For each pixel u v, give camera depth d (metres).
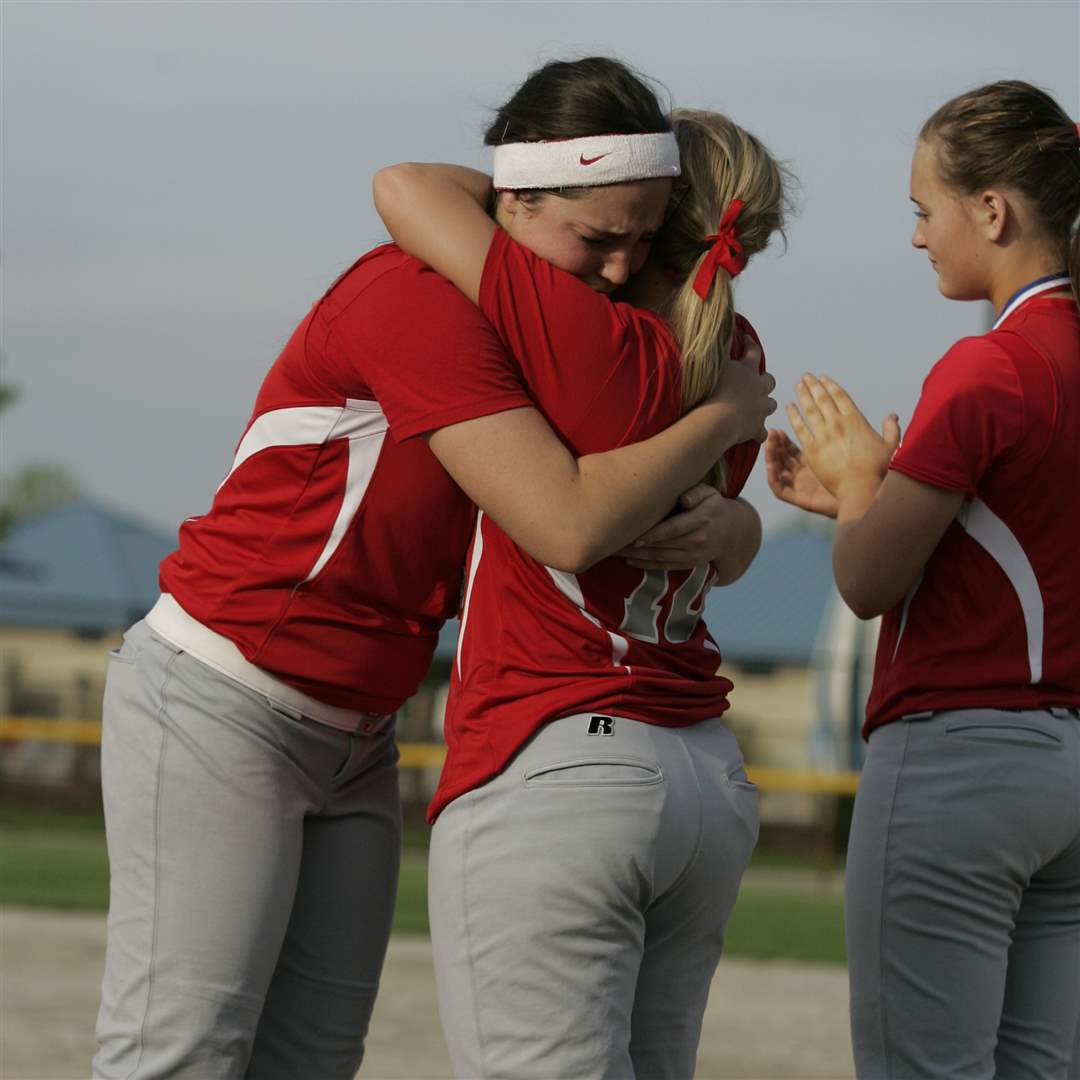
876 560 10.68
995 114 10.92
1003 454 10.47
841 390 12.02
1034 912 11.30
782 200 10.23
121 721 10.53
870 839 11.00
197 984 10.15
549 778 9.27
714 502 9.85
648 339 9.52
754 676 100.00
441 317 9.41
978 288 11.26
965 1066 10.65
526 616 9.59
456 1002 9.59
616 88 9.48
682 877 9.59
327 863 11.02
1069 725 10.72
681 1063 10.14
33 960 24.70
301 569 10.12
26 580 105.94
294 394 10.15
